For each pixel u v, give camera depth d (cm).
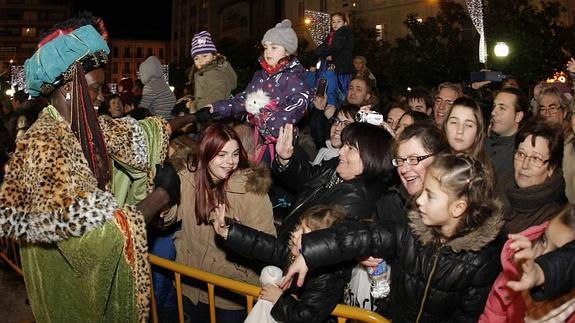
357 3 4019
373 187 317
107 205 231
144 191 296
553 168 311
